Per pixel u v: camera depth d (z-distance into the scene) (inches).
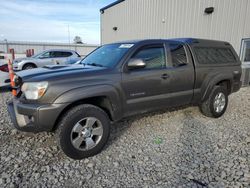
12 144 141.2
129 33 631.2
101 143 129.7
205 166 118.4
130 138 152.8
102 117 128.3
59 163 120.9
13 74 142.3
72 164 120.2
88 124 124.3
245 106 234.5
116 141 147.9
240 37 339.9
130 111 143.2
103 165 119.6
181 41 175.0
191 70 169.5
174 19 461.1
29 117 117.7
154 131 165.0
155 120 187.2
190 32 426.3
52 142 144.6
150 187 101.6
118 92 133.2
